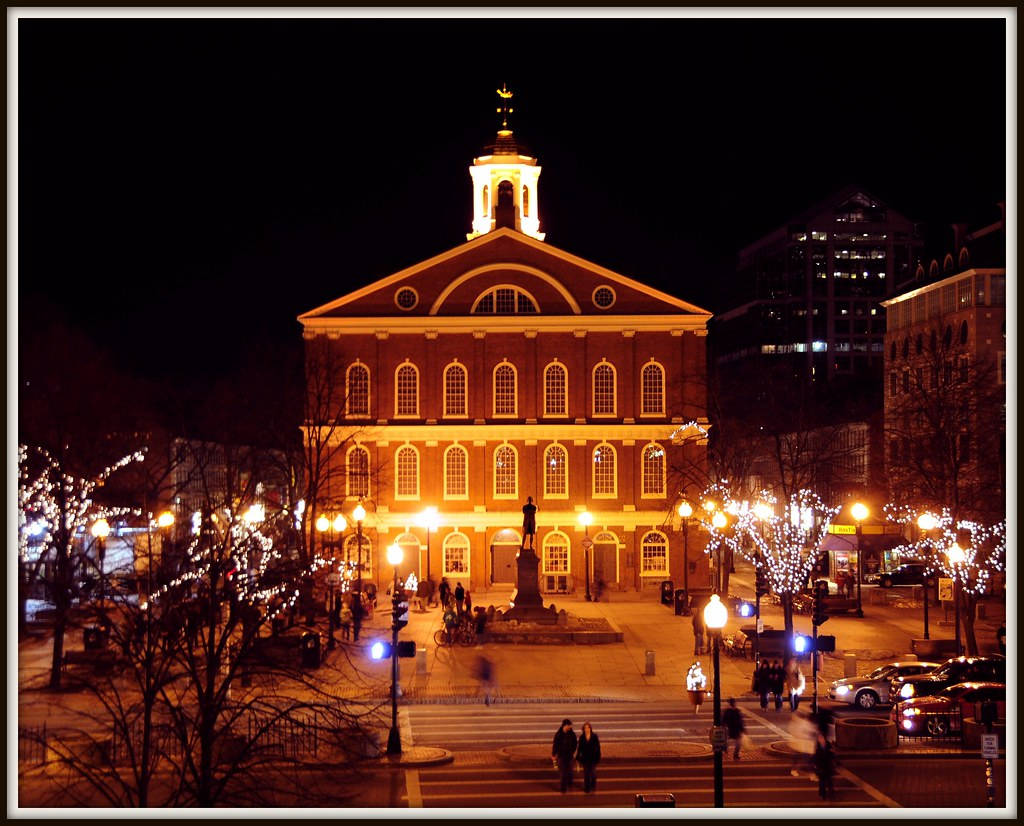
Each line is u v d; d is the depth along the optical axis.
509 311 93.12
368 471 90.12
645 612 81.25
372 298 93.00
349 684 54.50
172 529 63.69
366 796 36.09
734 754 41.56
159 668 31.08
